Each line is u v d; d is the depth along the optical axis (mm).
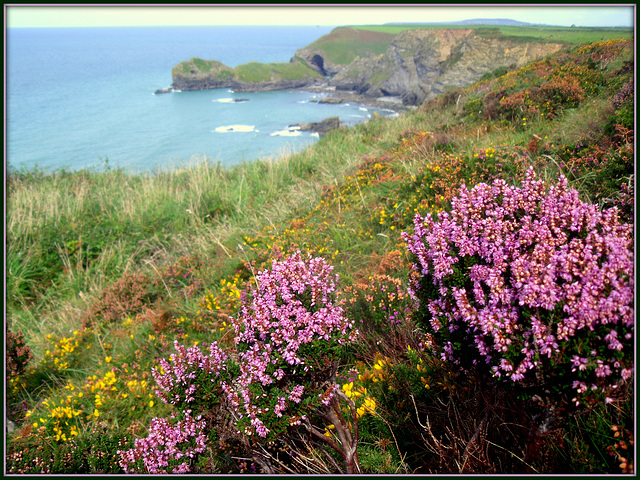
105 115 70562
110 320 5617
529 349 1743
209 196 9578
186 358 2604
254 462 2570
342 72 95625
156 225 8594
